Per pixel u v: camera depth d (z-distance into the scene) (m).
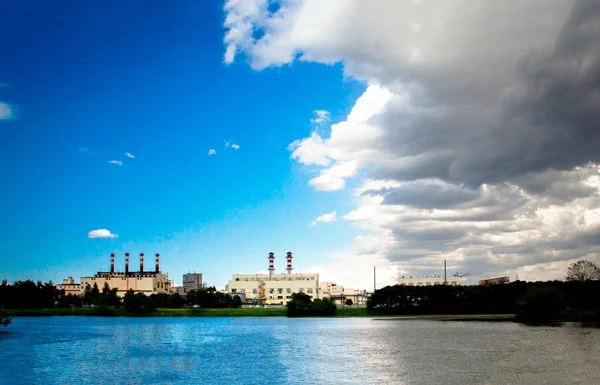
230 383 68.44
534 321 194.75
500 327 163.75
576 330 144.00
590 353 91.69
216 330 170.38
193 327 188.75
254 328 180.88
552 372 71.31
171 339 135.12
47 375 76.31
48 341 130.00
